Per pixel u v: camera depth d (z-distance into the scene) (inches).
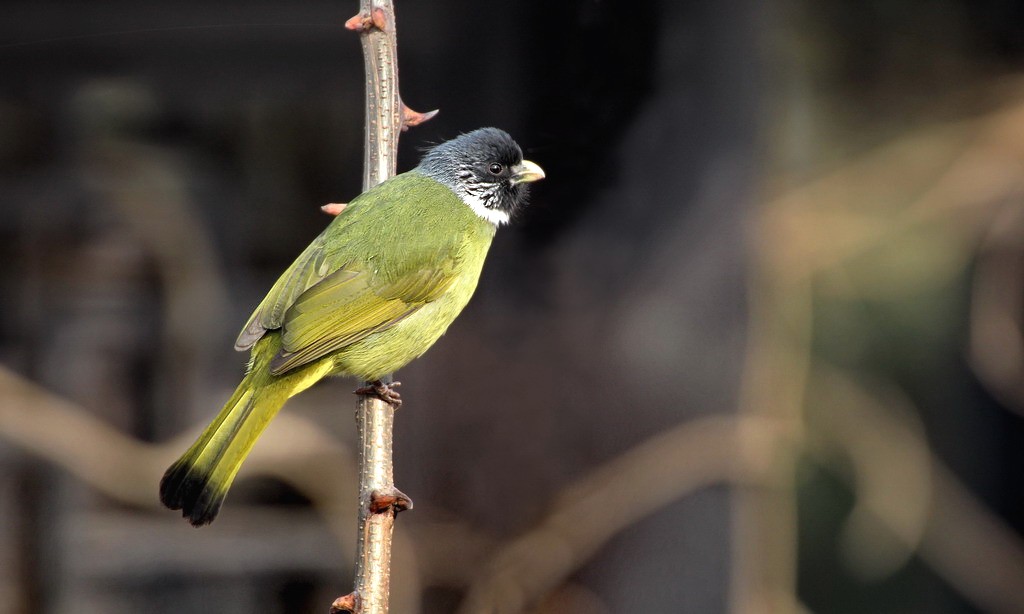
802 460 504.4
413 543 415.2
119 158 482.3
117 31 468.8
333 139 493.4
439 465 420.5
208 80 481.1
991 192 493.4
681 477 414.6
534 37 432.5
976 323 504.7
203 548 466.3
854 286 498.6
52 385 468.4
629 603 410.3
